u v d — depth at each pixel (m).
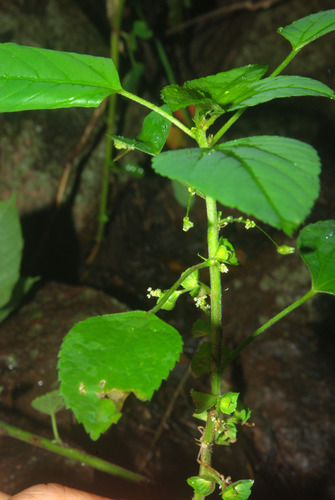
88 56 0.24
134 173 0.75
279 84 0.22
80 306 0.63
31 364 0.56
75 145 0.75
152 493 0.51
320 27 0.25
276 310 0.68
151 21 0.91
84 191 0.78
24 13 0.72
